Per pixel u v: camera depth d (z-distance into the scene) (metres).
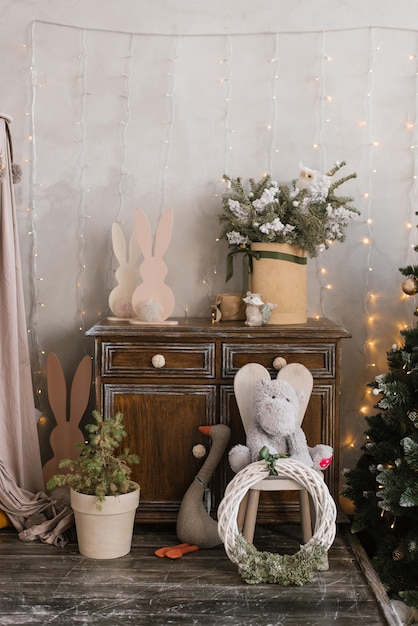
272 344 2.88
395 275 3.34
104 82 3.32
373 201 3.32
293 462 2.59
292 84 3.30
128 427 2.90
